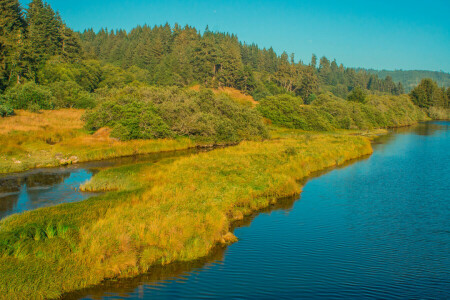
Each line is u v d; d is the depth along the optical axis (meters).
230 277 13.40
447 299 11.83
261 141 53.00
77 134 43.12
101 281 12.96
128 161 36.12
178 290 12.38
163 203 19.66
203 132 49.56
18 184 26.22
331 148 44.19
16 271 12.23
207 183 24.80
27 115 49.94
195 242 15.59
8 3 86.38
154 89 56.38
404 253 16.03
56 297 11.83
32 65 77.75
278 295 12.04
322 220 20.62
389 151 50.34
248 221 20.20
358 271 14.02
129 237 14.91
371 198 25.64
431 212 22.44
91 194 23.88
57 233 15.09
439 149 52.44
